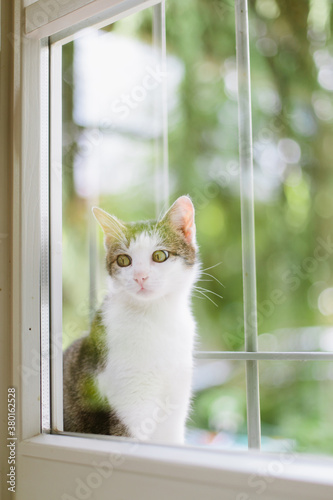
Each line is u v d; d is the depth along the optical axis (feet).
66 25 2.40
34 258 2.45
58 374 2.63
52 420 2.50
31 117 2.50
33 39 2.53
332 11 7.33
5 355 2.36
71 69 4.72
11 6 2.51
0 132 2.46
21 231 2.39
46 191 2.61
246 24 3.26
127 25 5.32
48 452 2.14
